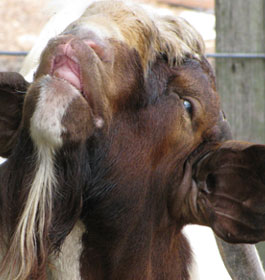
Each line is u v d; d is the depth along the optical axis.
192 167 8.03
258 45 13.10
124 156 7.46
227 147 7.75
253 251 9.34
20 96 7.43
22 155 7.11
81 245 7.78
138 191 7.66
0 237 7.32
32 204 7.03
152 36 7.54
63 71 6.75
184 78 7.79
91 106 6.89
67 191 7.14
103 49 6.93
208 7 27.23
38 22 25.95
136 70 7.30
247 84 13.16
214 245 10.36
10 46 24.52
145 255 7.96
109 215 7.61
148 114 7.55
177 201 8.04
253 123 13.20
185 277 8.59
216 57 13.28
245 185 7.84
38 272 7.18
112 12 7.45
